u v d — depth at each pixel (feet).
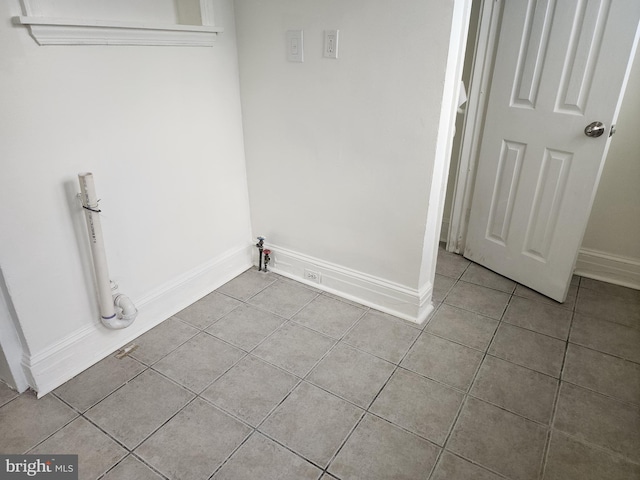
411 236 6.38
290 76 6.57
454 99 5.83
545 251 7.26
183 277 7.09
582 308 7.18
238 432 4.88
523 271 7.72
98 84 5.15
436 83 5.41
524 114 7.00
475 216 8.37
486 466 4.52
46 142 4.79
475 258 8.62
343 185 6.74
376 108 5.97
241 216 8.02
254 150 7.53
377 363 5.95
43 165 4.82
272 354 6.11
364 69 5.86
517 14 6.72
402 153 5.99
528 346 6.29
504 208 7.75
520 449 4.71
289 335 6.50
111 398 5.32
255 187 7.86
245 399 5.33
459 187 8.59
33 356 5.22
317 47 6.13
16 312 4.94
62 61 4.74
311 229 7.46
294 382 5.61
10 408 5.14
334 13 5.81
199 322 6.79
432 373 5.78
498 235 8.01
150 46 5.62
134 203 5.98
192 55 6.23
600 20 5.81
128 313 5.88
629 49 5.63
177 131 6.33
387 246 6.68
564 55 6.27
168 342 6.33
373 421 5.04
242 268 8.30
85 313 5.70
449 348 6.25
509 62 7.03
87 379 5.61
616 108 5.94
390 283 6.89
